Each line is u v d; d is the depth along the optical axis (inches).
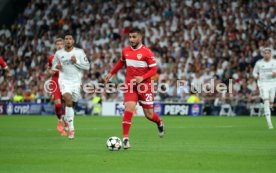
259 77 2079.2
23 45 3887.8
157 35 3612.2
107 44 3651.6
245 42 3353.8
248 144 1392.7
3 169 976.9
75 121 2524.6
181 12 3693.4
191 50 3417.8
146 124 2281.0
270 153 1187.9
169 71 3307.1
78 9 3998.5
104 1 3986.2
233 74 3176.7
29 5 4143.7
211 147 1316.4
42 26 3959.2
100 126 2155.5
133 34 1311.5
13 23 4249.5
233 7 3604.8
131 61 1320.1
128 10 3855.8
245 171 951.0
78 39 3799.2
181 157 1119.0
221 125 2196.1
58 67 1614.2
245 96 3090.6
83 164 1032.2
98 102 3250.5
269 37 3366.1
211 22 3555.6
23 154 1180.5
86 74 3437.5
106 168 983.6
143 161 1065.5
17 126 2162.9
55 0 4106.8
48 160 1085.1
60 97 1749.5
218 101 3122.5
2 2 4205.2
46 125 2225.6
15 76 3683.6
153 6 3806.6
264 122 2402.8
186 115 3139.8
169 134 1728.6
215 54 3329.2
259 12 3526.1
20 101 3380.9
